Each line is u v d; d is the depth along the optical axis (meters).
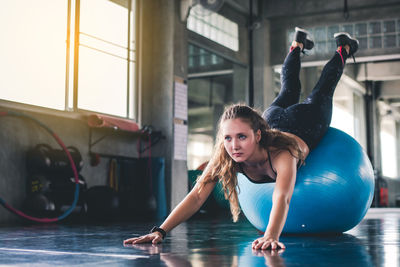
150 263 1.44
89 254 1.72
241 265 1.37
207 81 10.59
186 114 6.67
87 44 5.55
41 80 4.93
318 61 8.16
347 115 12.49
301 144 2.36
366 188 2.51
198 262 1.45
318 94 2.67
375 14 7.91
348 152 2.52
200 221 4.73
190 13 7.10
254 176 2.27
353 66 11.77
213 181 2.15
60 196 4.72
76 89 5.30
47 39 5.00
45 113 4.94
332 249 1.80
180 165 6.47
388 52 7.80
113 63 5.94
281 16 8.42
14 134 4.65
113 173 5.77
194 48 9.21
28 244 2.21
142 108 6.43
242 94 8.54
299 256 1.57
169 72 6.51
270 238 1.75
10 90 4.62
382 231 2.93
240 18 8.29
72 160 4.62
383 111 15.37
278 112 2.50
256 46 8.52
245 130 1.84
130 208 5.53
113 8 5.98
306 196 2.40
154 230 2.14
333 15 8.17
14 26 4.64
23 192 4.68
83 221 4.85
